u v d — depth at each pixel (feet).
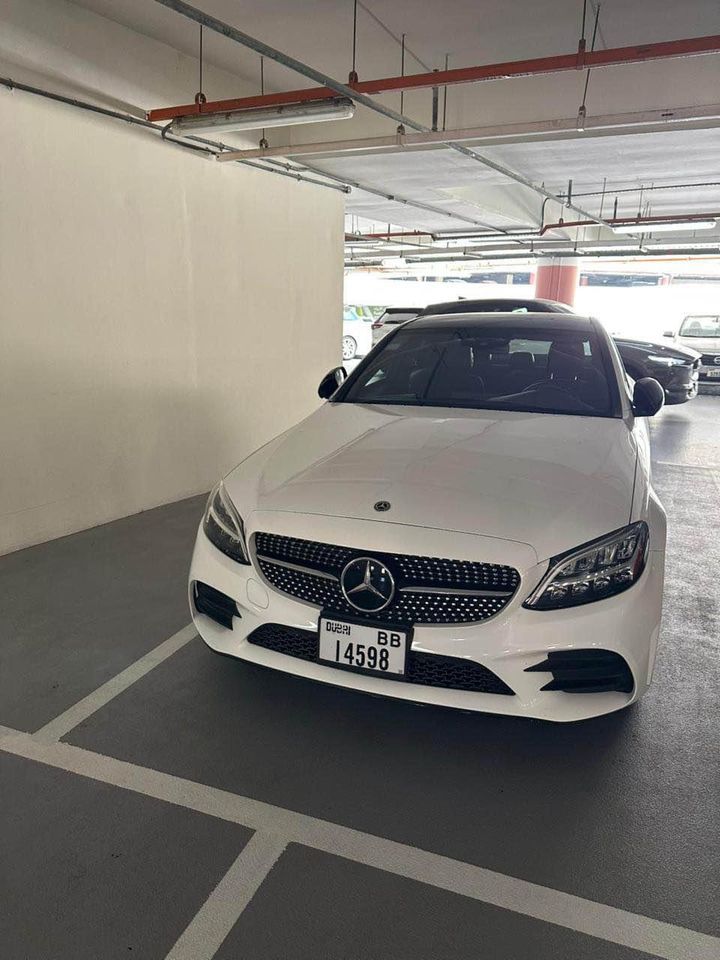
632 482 6.43
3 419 10.65
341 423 7.97
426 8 11.96
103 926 4.49
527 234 40.42
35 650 8.01
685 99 15.08
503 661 5.41
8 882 4.80
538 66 10.83
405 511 5.74
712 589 10.52
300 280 18.39
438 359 9.50
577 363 9.05
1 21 9.87
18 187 10.34
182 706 6.95
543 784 5.98
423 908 4.70
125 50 12.10
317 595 5.89
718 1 11.66
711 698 7.45
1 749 6.22
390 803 5.69
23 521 11.25
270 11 12.04
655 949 4.45
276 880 4.89
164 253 13.39
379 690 5.70
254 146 16.06
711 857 5.24
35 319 10.89
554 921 4.63
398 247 51.70
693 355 30.17
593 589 5.51
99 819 5.41
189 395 14.60
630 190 27.58
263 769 6.06
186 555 11.17
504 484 6.07
